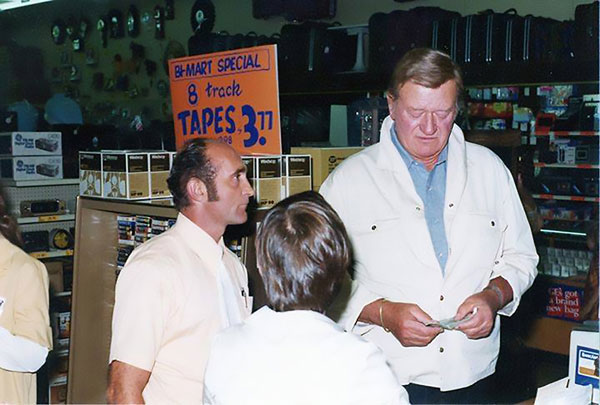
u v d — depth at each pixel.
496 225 2.51
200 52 8.14
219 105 3.21
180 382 2.16
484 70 5.69
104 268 3.45
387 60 6.18
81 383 3.43
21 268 2.59
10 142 5.30
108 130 6.62
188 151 2.24
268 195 2.91
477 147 2.59
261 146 3.06
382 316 2.39
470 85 5.83
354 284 2.45
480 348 2.49
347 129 4.16
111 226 3.46
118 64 10.20
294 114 6.52
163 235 2.27
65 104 9.31
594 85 5.93
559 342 5.09
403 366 2.47
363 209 2.51
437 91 2.28
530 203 4.23
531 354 4.34
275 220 1.64
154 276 2.12
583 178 6.01
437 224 2.47
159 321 2.11
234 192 2.24
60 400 4.79
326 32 6.70
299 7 7.99
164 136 7.62
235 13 8.82
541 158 6.16
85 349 3.44
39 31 11.31
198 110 3.31
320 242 1.60
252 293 2.80
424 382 2.46
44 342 2.57
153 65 9.81
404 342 2.34
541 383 4.75
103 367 3.47
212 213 2.24
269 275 1.63
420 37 5.96
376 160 2.52
